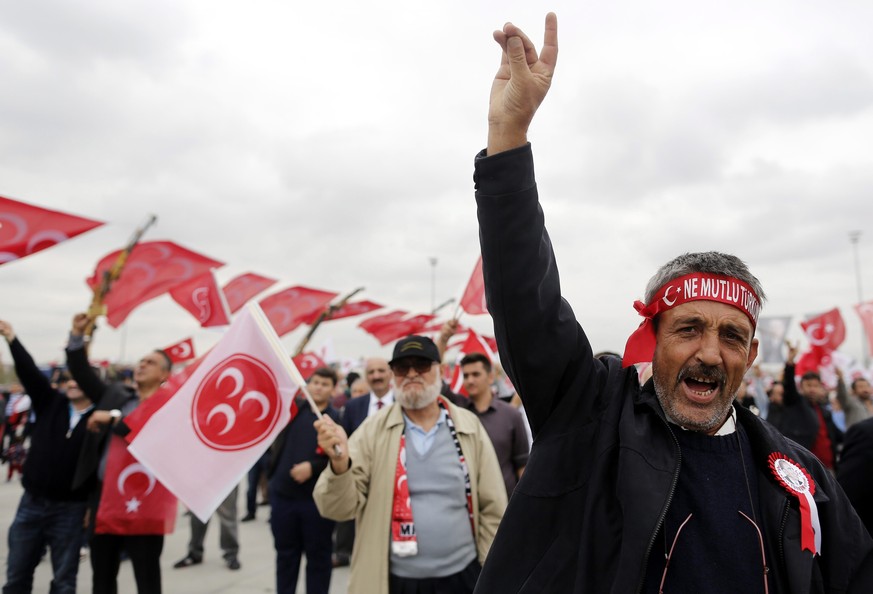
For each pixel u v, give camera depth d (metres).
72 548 4.91
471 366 4.75
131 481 4.28
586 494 1.42
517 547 1.45
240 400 3.30
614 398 1.51
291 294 9.52
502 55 1.50
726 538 1.37
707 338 1.42
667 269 1.51
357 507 3.33
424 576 3.21
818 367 9.35
